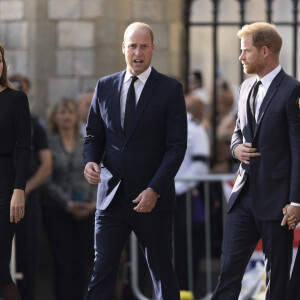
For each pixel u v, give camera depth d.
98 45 33.88
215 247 31.45
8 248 21.80
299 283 20.95
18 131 21.75
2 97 21.75
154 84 21.31
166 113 21.22
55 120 31.05
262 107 20.98
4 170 21.66
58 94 33.84
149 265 21.69
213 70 35.12
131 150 21.20
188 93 35.03
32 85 33.88
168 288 21.59
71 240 30.70
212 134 35.25
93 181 21.19
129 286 30.94
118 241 21.48
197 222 30.66
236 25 35.00
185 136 21.19
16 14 34.12
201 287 32.09
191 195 30.56
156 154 21.27
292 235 21.27
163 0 34.22
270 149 20.88
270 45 20.94
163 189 20.81
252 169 21.08
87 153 21.72
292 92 20.64
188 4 34.94
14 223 21.83
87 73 33.84
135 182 21.17
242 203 21.45
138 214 21.23
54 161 30.62
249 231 21.39
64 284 30.56
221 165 34.88
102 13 33.81
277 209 20.88
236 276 21.41
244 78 36.06
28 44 33.94
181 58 34.97
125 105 21.33
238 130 21.97
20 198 21.50
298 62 36.41
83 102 31.83
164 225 21.47
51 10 33.88
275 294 21.19
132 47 21.14
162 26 34.28
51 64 33.88
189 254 30.34
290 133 20.69
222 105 36.03
